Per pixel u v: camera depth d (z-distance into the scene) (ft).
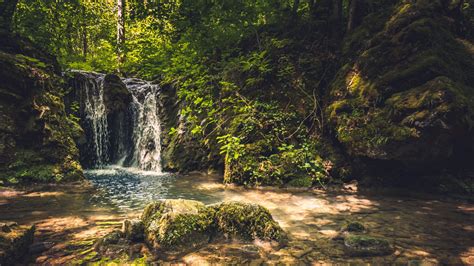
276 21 38.63
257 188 25.58
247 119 29.99
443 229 15.46
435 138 20.84
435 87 21.03
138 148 40.04
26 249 11.97
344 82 28.14
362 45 29.01
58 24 36.83
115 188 25.18
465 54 24.25
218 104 34.73
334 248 12.95
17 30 33.96
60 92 32.19
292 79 31.81
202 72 37.42
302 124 29.53
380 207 19.71
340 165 26.32
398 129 22.09
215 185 26.89
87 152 37.86
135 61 55.11
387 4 31.45
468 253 12.53
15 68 26.27
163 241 12.55
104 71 54.39
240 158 27.55
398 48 25.23
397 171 24.71
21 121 25.93
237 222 13.97
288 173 26.53
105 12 60.03
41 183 24.30
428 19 24.82
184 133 36.37
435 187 23.89
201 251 12.49
